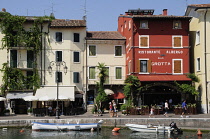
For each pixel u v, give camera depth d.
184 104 41.44
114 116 40.72
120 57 52.28
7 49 49.25
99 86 47.53
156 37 48.03
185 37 48.28
